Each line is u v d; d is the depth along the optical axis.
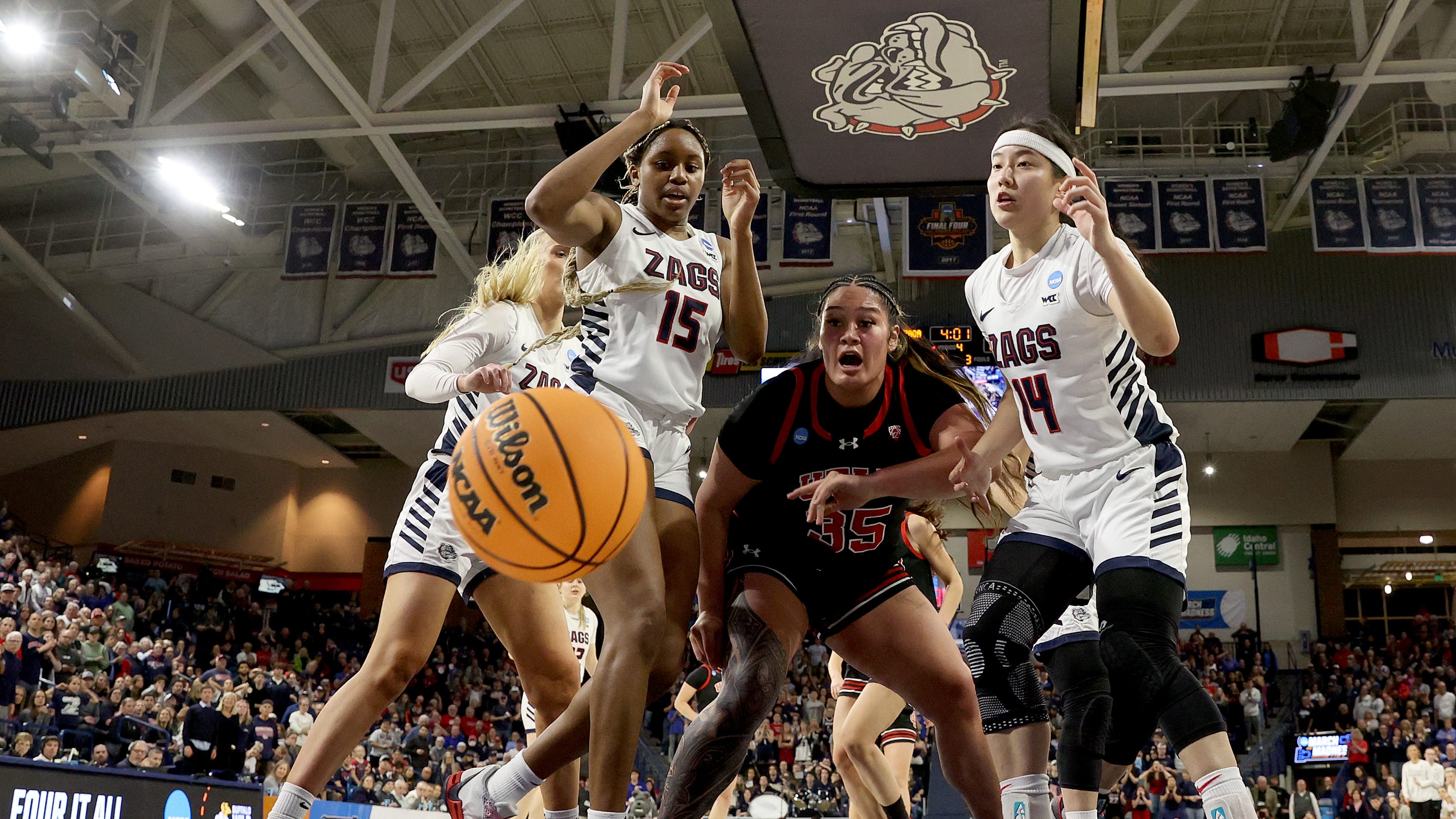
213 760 12.38
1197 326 23.89
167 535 30.23
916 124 8.49
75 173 22.06
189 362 25.89
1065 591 3.68
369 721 3.60
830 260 21.95
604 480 2.80
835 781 16.86
